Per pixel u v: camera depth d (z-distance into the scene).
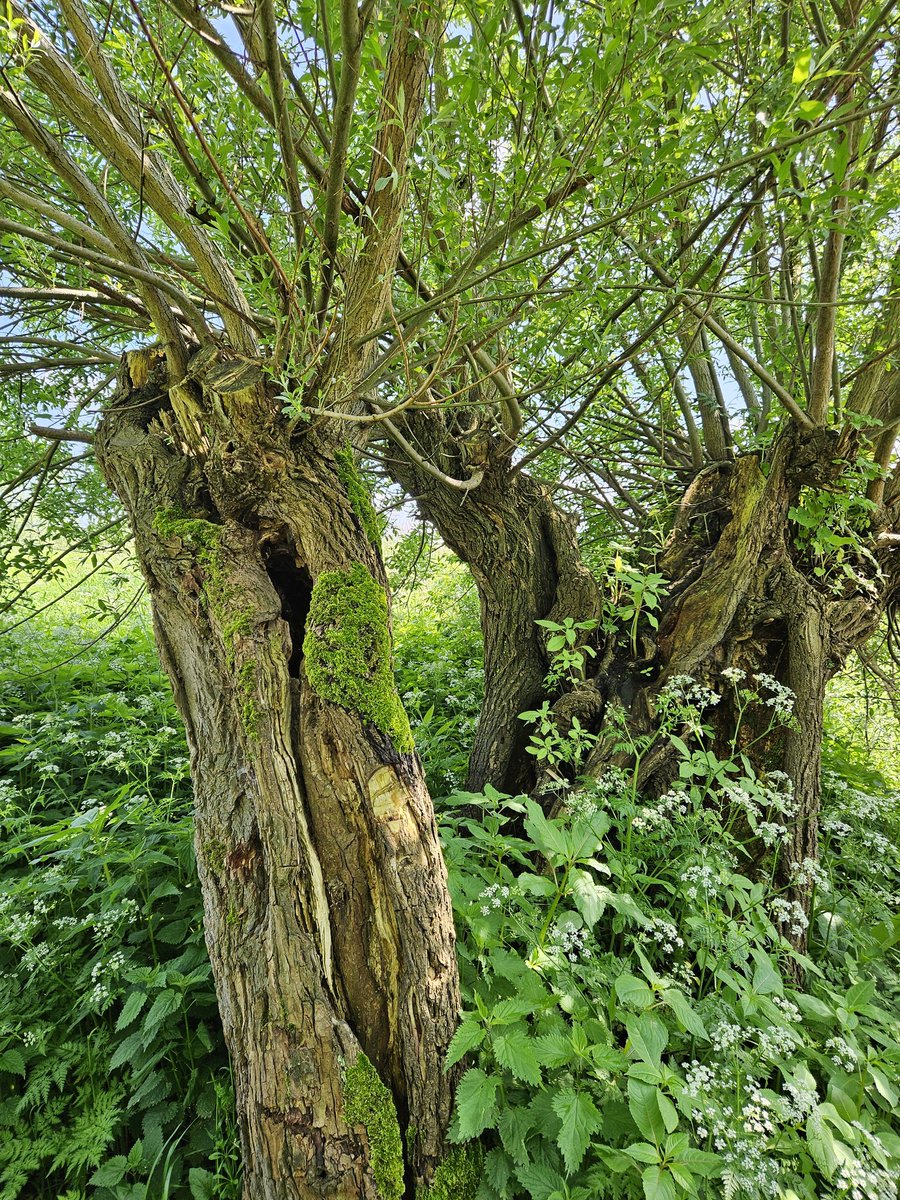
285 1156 1.32
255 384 1.79
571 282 2.18
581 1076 1.57
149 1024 1.74
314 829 1.59
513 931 1.79
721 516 3.09
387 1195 1.33
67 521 3.44
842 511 2.69
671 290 2.05
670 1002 1.53
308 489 1.93
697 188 2.45
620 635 2.94
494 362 2.64
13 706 4.02
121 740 2.88
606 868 1.83
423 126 1.51
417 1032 1.49
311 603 1.79
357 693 1.67
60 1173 1.79
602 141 1.54
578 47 1.49
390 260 1.66
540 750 2.30
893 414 2.80
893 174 2.20
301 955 1.44
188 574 1.87
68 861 2.39
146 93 1.84
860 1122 1.62
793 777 2.53
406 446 2.63
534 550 3.10
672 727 2.42
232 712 1.72
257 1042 1.39
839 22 2.01
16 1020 2.00
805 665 2.61
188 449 2.11
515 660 3.06
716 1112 1.47
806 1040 1.83
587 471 3.85
